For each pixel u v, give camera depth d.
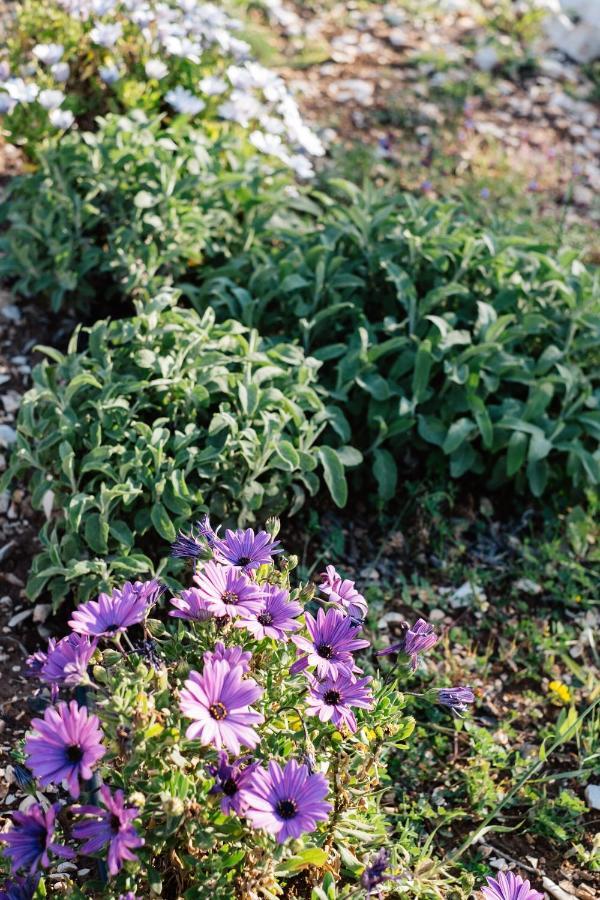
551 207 2.39
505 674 1.51
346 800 1.15
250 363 1.58
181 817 1.04
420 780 1.37
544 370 1.74
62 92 1.86
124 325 1.57
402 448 1.73
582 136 2.68
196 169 1.83
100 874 1.13
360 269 1.82
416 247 1.78
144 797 1.04
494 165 2.49
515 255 1.86
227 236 1.88
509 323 1.82
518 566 1.65
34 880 1.06
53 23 1.91
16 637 1.44
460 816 1.33
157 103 2.01
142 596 1.09
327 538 1.62
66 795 1.28
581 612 1.61
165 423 1.55
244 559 1.14
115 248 1.80
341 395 1.67
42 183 1.84
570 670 1.52
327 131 2.46
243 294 1.74
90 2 1.89
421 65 2.81
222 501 1.50
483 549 1.67
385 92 2.68
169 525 1.42
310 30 2.92
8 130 1.88
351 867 1.16
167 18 1.93
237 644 1.13
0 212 1.88
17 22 1.99
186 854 1.10
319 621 1.11
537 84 2.84
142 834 1.05
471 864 1.28
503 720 1.45
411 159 2.42
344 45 2.88
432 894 1.20
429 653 1.51
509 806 1.35
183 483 1.43
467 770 1.37
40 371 1.55
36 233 1.80
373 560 1.62
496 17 3.06
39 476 1.52
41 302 1.85
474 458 1.69
